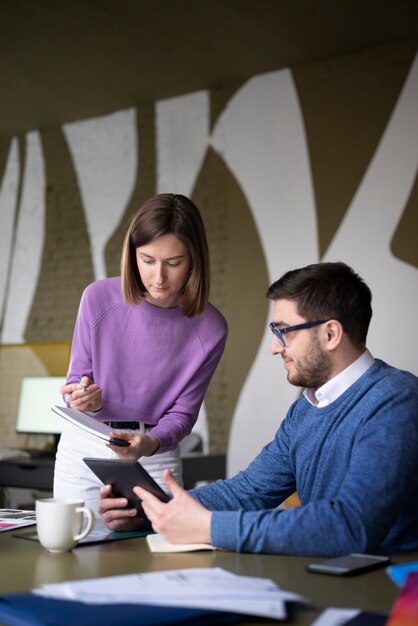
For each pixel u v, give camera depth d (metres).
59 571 1.26
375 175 4.63
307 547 1.37
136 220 2.14
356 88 4.74
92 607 0.98
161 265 2.12
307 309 1.58
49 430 4.42
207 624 0.96
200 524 1.43
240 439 5.01
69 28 4.50
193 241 2.16
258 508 1.76
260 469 1.78
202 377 2.36
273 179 5.02
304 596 1.10
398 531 1.51
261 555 1.38
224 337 2.36
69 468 2.29
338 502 1.40
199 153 5.38
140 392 2.30
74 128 6.03
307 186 4.88
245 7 4.22
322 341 1.58
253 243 5.07
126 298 2.21
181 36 4.59
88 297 2.28
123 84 5.32
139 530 1.65
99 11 4.29
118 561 1.34
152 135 5.62
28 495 4.16
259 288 5.03
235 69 5.07
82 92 5.47
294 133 4.96
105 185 5.83
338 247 4.73
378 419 1.50
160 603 0.99
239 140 5.20
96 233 5.84
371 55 4.70
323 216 4.80
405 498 1.45
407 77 4.57
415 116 4.53
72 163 6.02
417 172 4.49
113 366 2.28
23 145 6.29
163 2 4.17
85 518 1.87
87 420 2.01
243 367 5.05
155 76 5.19
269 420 4.91
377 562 1.28
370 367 1.61
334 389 1.61
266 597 1.03
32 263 6.17
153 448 2.13
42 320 6.08
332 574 1.23
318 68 4.89
